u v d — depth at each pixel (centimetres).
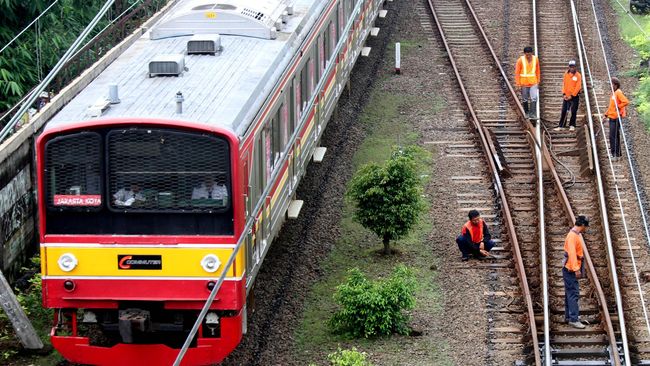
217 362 2845
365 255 3772
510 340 3127
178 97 2780
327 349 3100
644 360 3002
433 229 3956
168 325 2848
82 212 2767
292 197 3862
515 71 5306
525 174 4412
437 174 4441
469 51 5988
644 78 5300
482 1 6919
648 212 4031
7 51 4628
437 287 3497
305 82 3966
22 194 3675
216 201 2752
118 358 2850
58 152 2745
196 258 2775
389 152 4712
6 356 3030
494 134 4769
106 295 2802
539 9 6675
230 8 3662
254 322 3262
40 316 3300
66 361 3033
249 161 2927
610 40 6081
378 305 3144
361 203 3709
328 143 4791
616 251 3703
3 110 4516
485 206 4125
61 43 4872
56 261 2789
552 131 4859
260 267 3391
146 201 2759
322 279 3600
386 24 6519
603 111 5047
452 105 5238
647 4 6506
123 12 5250
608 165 4444
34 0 4762
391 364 2986
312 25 4053
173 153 2734
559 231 3881
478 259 3691
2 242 3469
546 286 3306
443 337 3159
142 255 2778
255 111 2997
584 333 3148
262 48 3494
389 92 5453
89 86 3077
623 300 3341
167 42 3562
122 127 2728
